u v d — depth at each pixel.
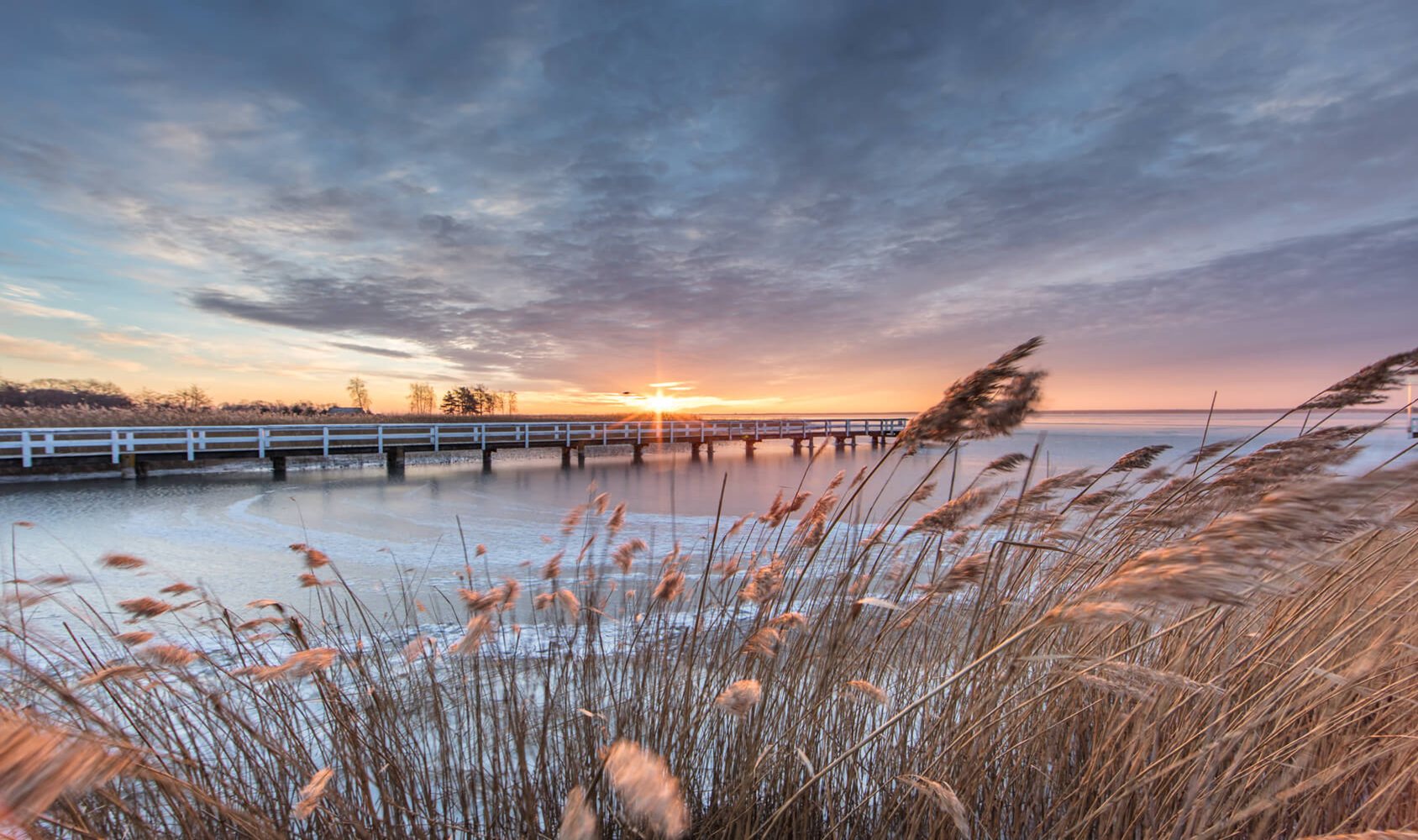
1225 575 0.98
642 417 33.00
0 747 0.74
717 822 2.07
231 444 22.12
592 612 3.07
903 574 2.62
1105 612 1.10
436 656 3.07
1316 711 2.19
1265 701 1.81
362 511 14.15
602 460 30.42
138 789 1.77
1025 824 2.20
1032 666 2.04
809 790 2.11
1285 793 1.68
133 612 2.33
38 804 0.73
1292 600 2.17
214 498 15.95
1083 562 2.51
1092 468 2.78
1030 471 2.24
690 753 2.16
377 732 2.28
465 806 2.09
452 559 8.99
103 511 13.52
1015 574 2.40
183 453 20.98
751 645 2.10
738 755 2.19
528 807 2.07
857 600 2.21
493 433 27.36
